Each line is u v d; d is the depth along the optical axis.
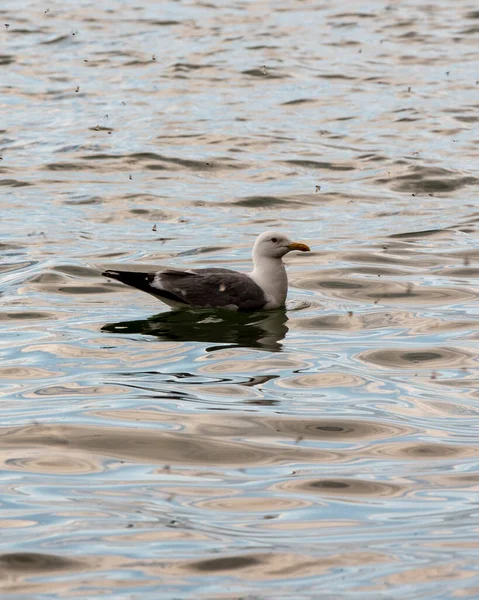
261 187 24.17
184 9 46.25
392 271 18.14
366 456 10.84
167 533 9.15
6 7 46.44
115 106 31.53
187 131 28.73
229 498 9.86
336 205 22.91
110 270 16.53
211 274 16.12
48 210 22.41
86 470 10.44
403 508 9.65
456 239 20.17
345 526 9.31
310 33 41.66
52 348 14.25
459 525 9.30
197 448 10.97
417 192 23.80
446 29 42.12
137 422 11.63
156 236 20.64
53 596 8.16
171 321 15.50
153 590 8.23
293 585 8.30
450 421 11.73
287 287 16.42
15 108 31.42
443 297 16.62
